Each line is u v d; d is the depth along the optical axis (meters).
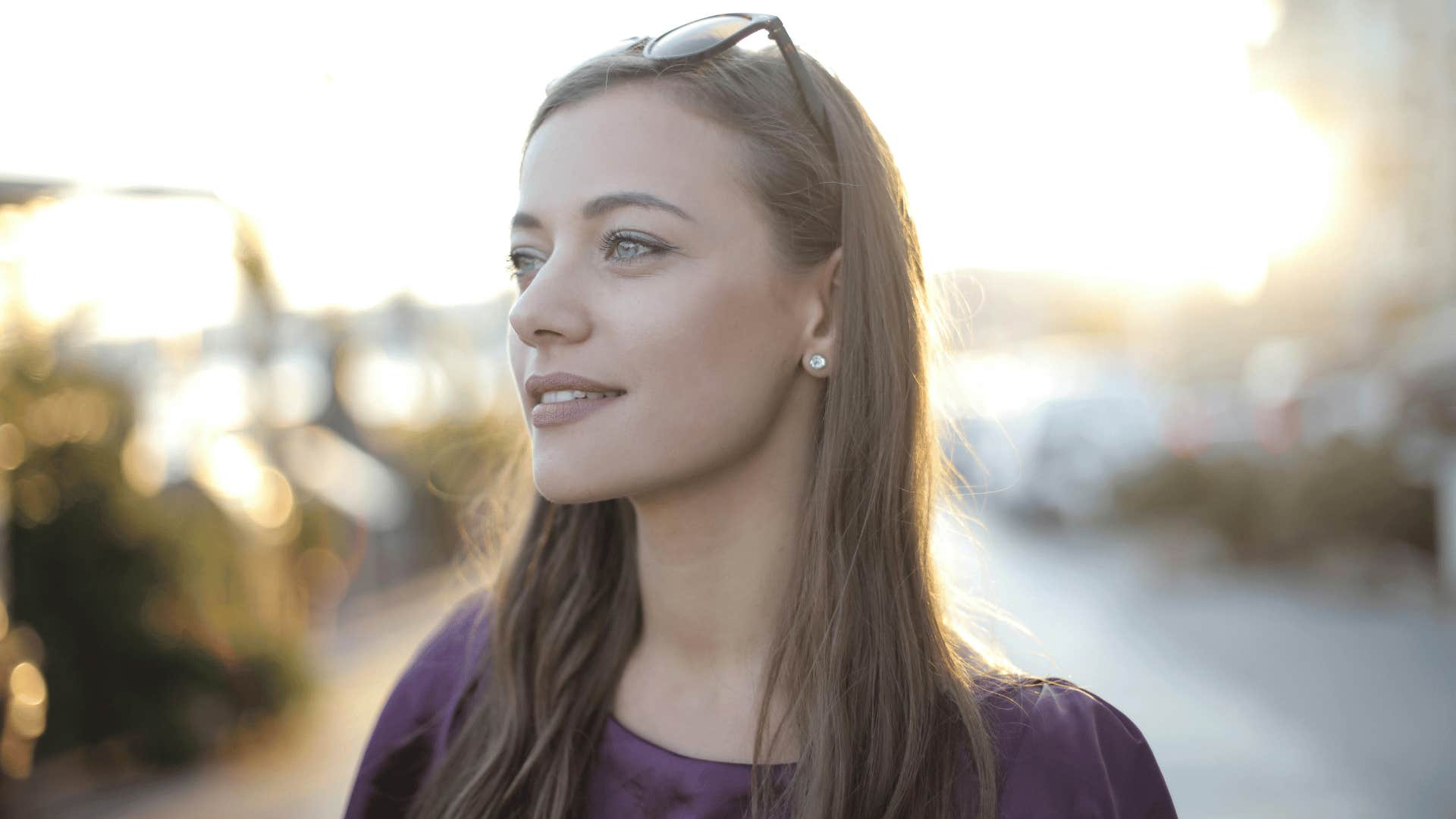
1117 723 1.45
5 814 5.08
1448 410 10.05
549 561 1.71
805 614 1.47
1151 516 11.61
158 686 5.81
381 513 11.11
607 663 1.60
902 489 1.52
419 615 10.42
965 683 1.44
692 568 1.52
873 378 1.51
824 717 1.41
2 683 5.14
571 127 1.46
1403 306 16.83
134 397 6.33
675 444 1.41
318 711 6.75
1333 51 18.89
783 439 1.52
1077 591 9.48
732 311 1.42
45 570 5.73
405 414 12.73
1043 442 13.88
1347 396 12.47
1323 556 9.34
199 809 5.21
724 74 1.47
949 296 2.04
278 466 8.90
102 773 5.68
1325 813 4.31
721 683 1.51
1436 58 16.98
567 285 1.41
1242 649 7.17
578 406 1.42
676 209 1.40
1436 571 8.53
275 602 6.99
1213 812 4.39
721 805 1.42
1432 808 4.29
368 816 1.71
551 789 1.50
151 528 6.03
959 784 1.38
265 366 8.84
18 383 5.79
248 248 7.62
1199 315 22.86
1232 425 12.60
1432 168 17.03
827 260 1.50
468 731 1.65
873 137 1.59
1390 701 5.77
